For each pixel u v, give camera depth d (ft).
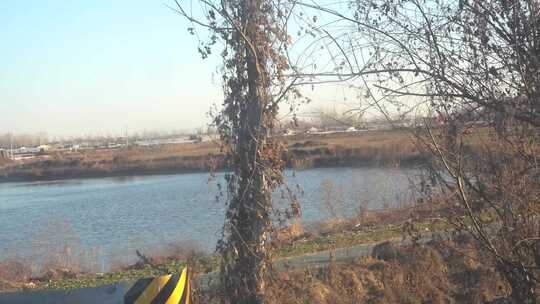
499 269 20.85
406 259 34.22
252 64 23.35
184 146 224.74
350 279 33.83
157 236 73.41
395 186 25.98
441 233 26.09
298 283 31.45
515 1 18.08
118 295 20.12
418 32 18.88
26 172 234.58
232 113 23.91
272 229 24.64
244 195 24.09
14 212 118.73
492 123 18.97
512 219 19.74
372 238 45.83
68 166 234.99
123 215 98.68
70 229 78.07
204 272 31.19
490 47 18.49
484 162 19.83
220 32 22.94
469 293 28.63
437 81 18.95
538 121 18.29
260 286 24.49
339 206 59.47
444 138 19.63
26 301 19.98
